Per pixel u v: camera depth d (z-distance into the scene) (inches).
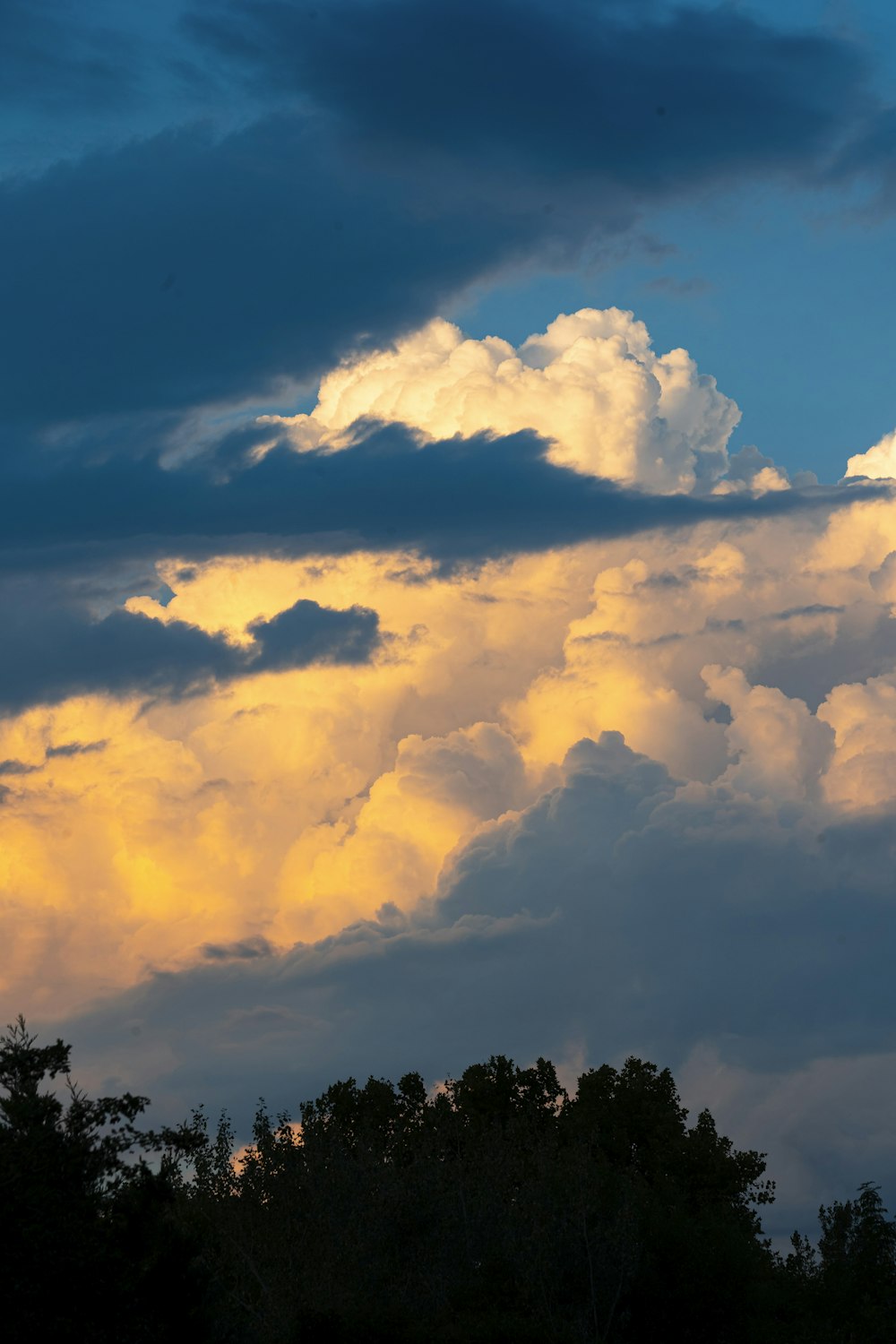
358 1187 2989.7
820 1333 3002.0
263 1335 2486.5
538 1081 4446.4
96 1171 1849.2
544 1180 3093.0
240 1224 2817.4
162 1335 1838.1
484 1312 2817.4
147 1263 2003.0
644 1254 2972.4
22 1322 1569.9
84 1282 1648.6
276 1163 3026.6
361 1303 2637.8
